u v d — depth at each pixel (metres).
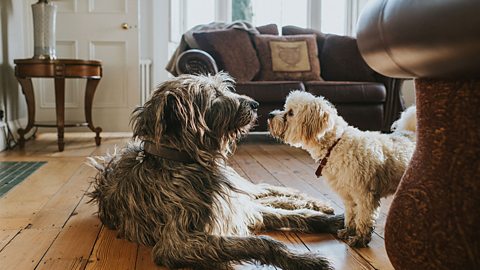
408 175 1.05
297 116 1.86
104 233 1.83
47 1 4.43
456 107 0.94
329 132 1.81
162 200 1.57
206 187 1.61
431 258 0.97
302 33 5.37
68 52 5.16
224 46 4.78
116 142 4.65
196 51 4.29
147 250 1.63
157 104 1.62
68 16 5.12
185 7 6.21
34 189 2.59
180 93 1.64
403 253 1.02
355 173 1.72
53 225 1.94
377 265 1.51
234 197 1.70
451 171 0.95
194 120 1.64
